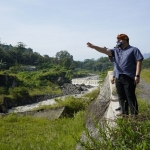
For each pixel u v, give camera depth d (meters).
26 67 97.00
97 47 4.71
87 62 178.62
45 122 10.98
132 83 4.58
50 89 61.59
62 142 7.08
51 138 7.82
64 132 8.54
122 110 4.79
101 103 8.03
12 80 56.16
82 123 8.78
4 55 98.19
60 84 72.94
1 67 88.75
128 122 3.08
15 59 105.94
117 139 2.87
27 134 8.94
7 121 11.55
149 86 14.85
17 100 44.16
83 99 13.27
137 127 2.98
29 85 61.03
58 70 89.69
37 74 74.75
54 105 13.58
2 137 8.57
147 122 2.95
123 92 4.79
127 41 4.75
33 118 12.06
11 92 47.09
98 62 165.88
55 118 11.59
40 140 7.88
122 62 4.65
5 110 33.97
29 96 47.62
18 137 8.55
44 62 114.69
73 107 12.52
